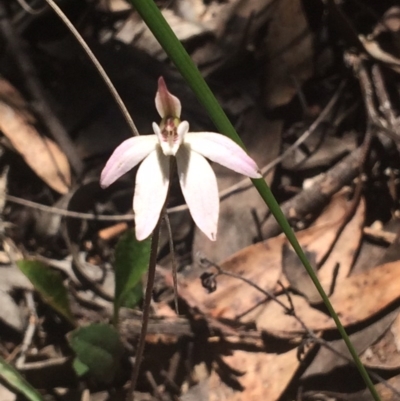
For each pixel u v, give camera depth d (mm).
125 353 203
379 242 220
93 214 236
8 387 192
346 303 202
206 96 121
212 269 214
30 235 232
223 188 229
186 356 202
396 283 199
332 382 195
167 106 123
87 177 238
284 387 192
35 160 236
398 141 222
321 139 245
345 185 227
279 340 198
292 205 225
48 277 175
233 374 197
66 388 200
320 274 210
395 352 193
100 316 210
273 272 211
